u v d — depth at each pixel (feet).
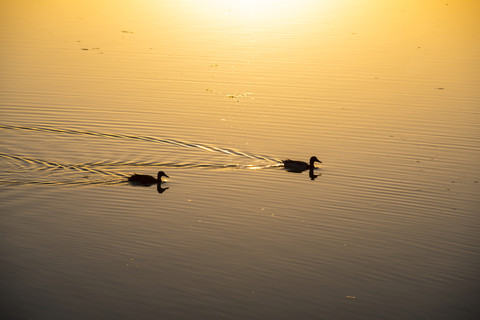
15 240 96.22
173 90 170.30
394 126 148.87
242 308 80.23
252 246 96.37
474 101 165.68
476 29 243.19
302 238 99.25
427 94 170.91
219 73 185.37
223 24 244.01
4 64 187.73
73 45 209.56
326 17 263.70
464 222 105.09
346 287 85.66
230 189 117.50
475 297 84.02
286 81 179.93
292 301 82.02
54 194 112.47
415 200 113.29
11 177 118.83
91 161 127.65
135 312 78.89
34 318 77.30
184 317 78.02
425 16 267.80
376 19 260.83
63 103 157.99
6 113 150.00
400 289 85.51
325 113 156.46
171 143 137.28
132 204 110.11
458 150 135.54
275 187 118.62
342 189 117.70
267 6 280.51
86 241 96.68
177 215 106.52
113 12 260.83
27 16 249.34
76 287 84.07
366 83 179.63
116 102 159.84
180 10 267.18
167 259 91.91
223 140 139.23
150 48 208.64
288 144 138.31
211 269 89.40
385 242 98.48
